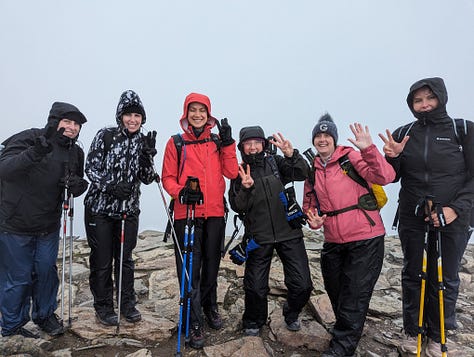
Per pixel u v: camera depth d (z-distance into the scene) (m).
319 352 3.82
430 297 3.62
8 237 3.51
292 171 3.89
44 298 3.82
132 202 3.98
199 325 3.82
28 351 3.31
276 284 5.30
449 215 3.35
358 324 3.50
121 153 3.88
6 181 3.47
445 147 3.48
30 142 3.62
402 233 3.85
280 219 3.86
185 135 4.03
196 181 3.60
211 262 3.96
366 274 3.53
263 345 3.82
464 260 6.90
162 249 7.80
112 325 4.04
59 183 3.62
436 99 3.54
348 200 3.64
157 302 5.03
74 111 3.70
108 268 3.97
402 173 3.78
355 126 3.46
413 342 3.82
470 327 4.48
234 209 3.95
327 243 3.92
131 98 3.86
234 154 3.93
